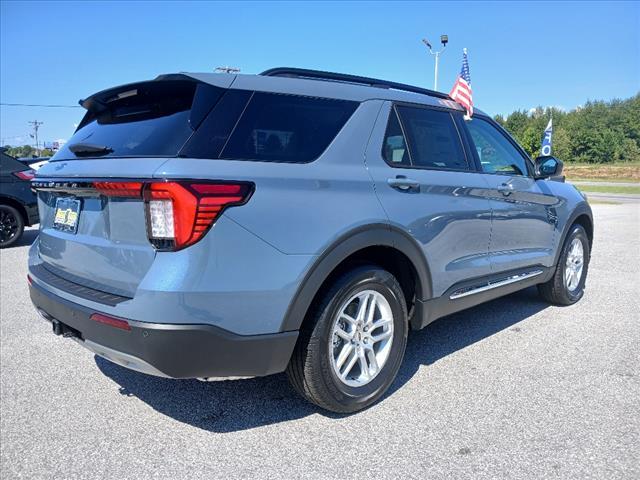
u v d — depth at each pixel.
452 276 3.54
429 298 3.38
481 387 3.35
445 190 3.44
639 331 4.44
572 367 3.66
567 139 95.69
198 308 2.31
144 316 2.29
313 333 2.73
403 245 3.09
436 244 3.35
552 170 4.45
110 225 2.56
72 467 2.54
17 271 7.12
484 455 2.58
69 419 3.00
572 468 2.47
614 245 9.39
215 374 2.46
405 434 2.79
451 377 3.51
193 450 2.67
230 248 2.37
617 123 101.75
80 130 3.35
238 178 2.42
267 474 2.46
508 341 4.20
